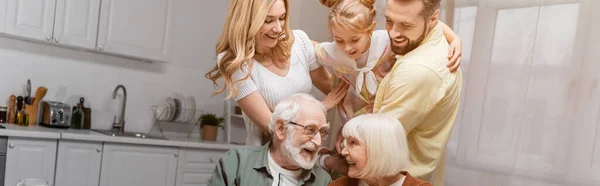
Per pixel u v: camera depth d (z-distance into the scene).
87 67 4.16
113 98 4.17
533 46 2.47
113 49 3.92
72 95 4.09
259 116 1.92
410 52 1.84
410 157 1.92
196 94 4.69
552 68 2.41
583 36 2.33
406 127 1.79
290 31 2.04
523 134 2.47
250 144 2.16
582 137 2.30
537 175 2.42
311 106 1.82
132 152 3.69
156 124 4.48
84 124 4.03
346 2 1.79
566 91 2.36
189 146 3.92
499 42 2.58
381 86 1.85
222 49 1.96
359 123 1.69
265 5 1.84
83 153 3.50
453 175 2.69
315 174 1.94
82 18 3.78
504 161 2.51
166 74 4.53
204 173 4.04
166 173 3.84
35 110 3.84
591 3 2.31
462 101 2.68
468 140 2.64
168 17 4.23
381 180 1.75
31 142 3.31
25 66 3.90
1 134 3.17
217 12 4.80
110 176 3.60
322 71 2.18
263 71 1.97
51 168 3.38
